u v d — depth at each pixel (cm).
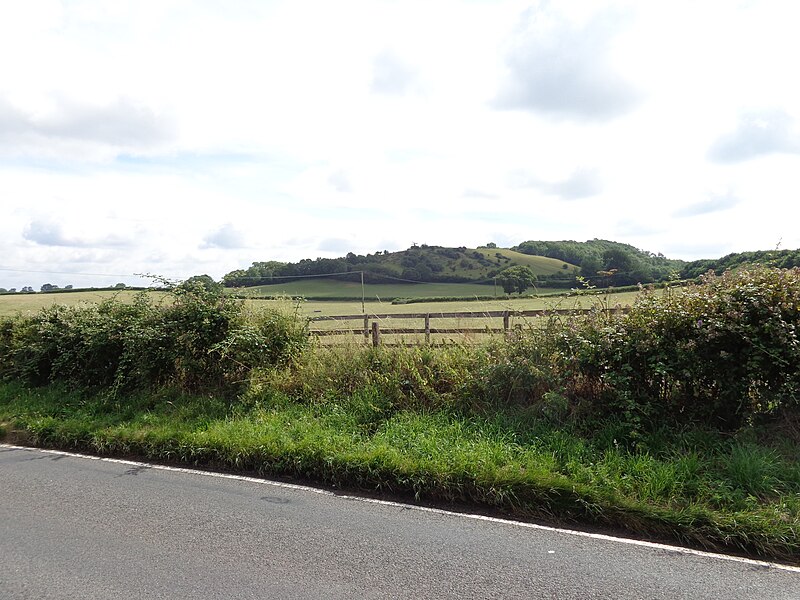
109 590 315
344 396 736
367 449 540
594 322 639
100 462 601
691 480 442
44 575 335
